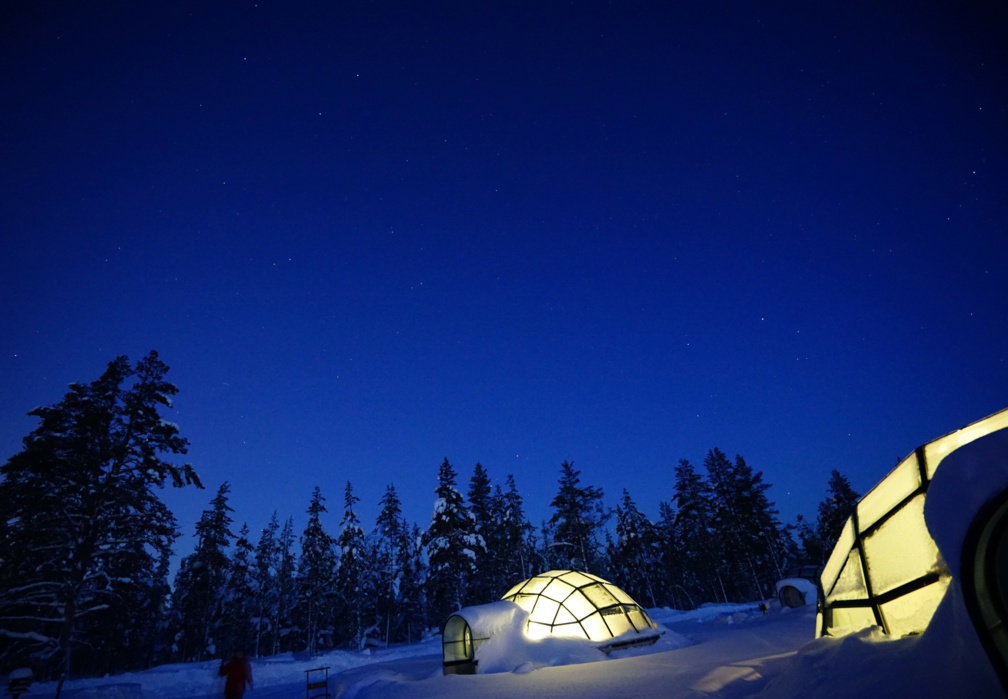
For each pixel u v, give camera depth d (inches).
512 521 2112.5
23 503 938.1
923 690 203.9
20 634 854.5
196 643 1979.6
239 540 1989.4
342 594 1942.7
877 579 335.3
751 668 373.4
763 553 2155.5
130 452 1019.3
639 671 456.4
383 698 480.7
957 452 197.8
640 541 2273.6
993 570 184.4
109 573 1020.5
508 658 620.4
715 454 2294.5
